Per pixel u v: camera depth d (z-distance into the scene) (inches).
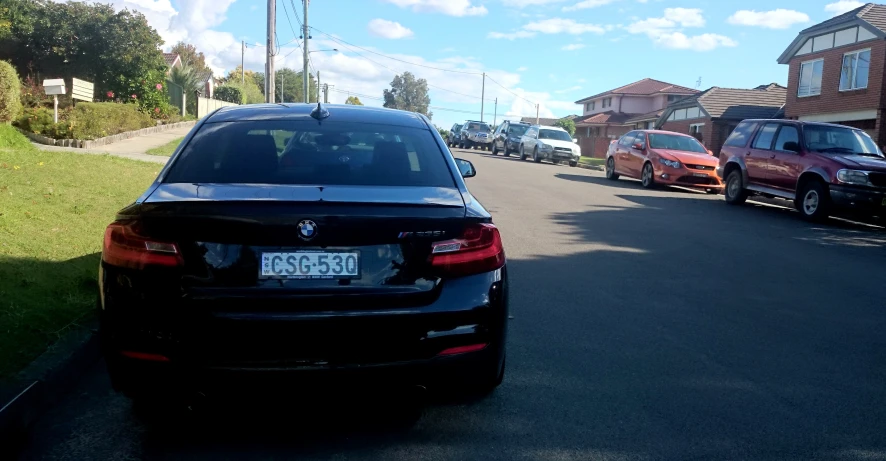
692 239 396.5
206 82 1776.6
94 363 185.3
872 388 178.4
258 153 159.9
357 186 148.9
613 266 316.8
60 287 218.2
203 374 124.7
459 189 157.0
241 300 125.3
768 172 553.3
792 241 403.5
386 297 128.9
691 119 1635.1
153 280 126.8
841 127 546.3
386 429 149.5
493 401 164.7
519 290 268.7
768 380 181.9
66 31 1074.7
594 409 161.3
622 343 208.5
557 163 1241.4
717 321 234.4
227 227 126.1
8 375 157.2
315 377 126.6
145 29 1089.4
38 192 357.1
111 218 323.3
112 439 143.6
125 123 808.3
